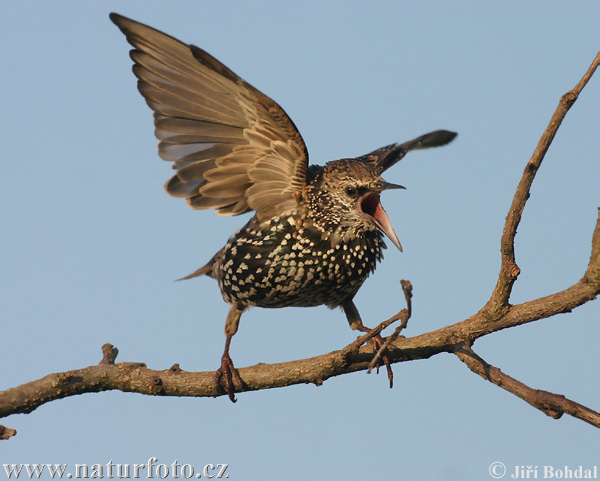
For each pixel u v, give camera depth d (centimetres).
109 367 984
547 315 868
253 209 1058
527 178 797
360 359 958
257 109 973
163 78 998
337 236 1041
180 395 994
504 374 868
